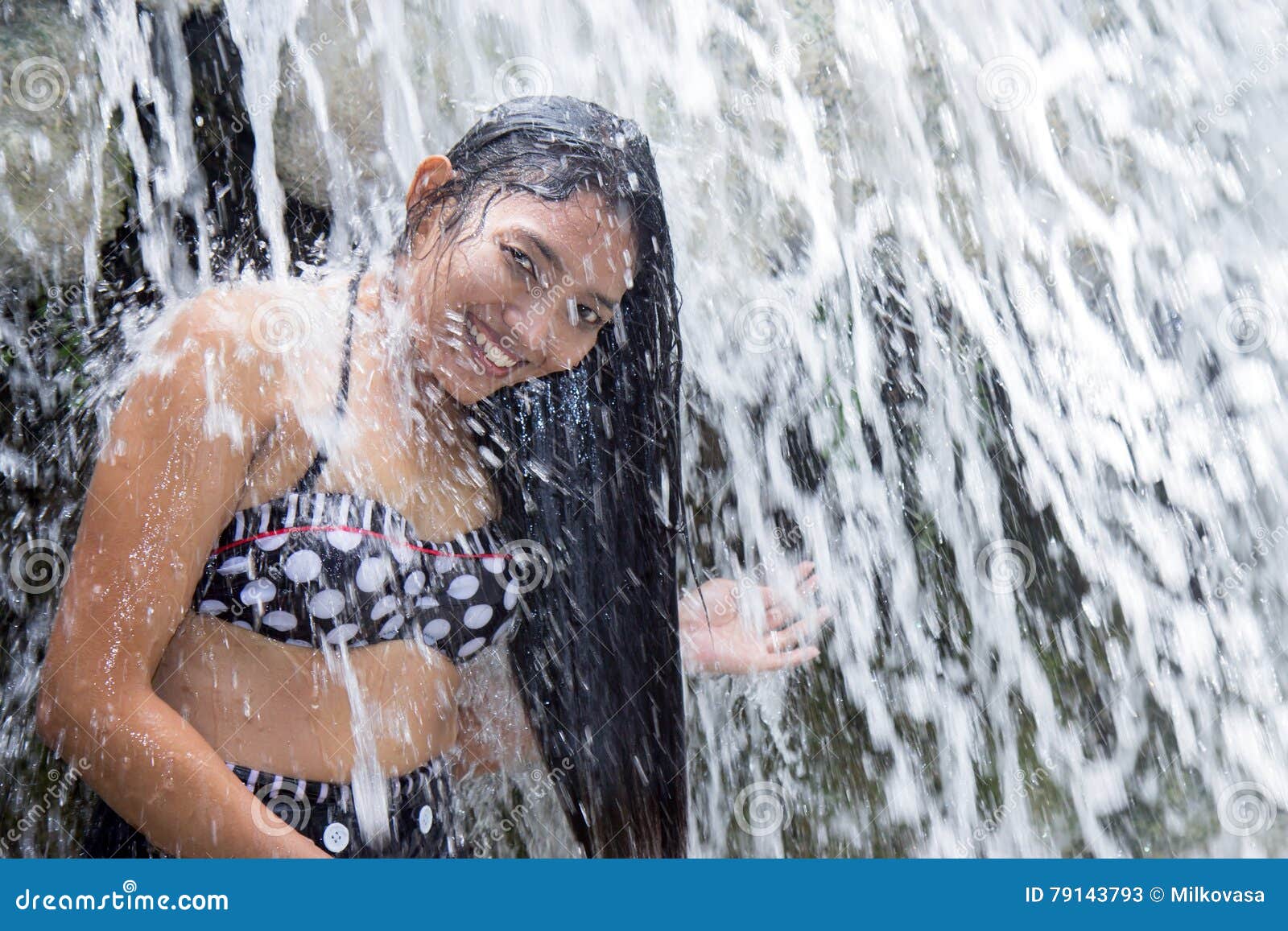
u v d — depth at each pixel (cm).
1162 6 299
